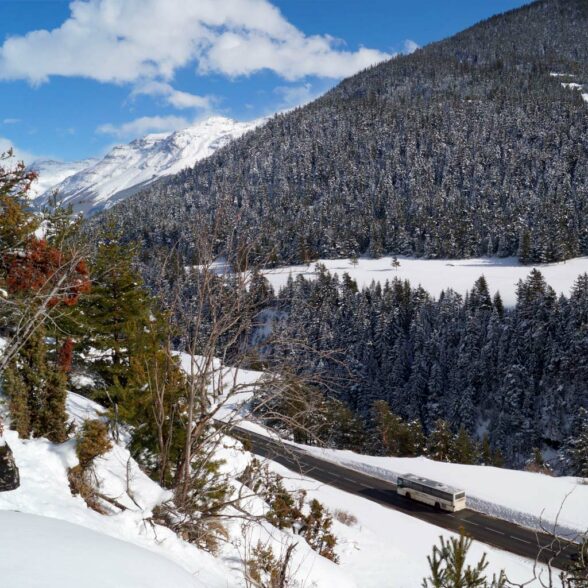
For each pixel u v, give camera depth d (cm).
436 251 13650
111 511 782
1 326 965
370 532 2150
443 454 5369
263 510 1359
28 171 1235
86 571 429
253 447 2700
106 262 1642
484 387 7494
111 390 1181
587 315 7012
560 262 11769
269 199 18525
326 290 8769
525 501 3017
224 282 908
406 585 1630
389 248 14588
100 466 878
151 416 1102
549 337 7156
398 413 7712
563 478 3409
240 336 975
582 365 6775
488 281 10644
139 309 1675
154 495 889
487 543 2583
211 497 1045
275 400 1016
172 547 792
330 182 19862
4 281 1004
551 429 6825
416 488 3203
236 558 927
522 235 12250
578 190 15362
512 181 17325
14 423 859
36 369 924
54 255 1060
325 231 14575
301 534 1538
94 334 1639
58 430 926
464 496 3039
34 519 550
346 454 4062
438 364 7856
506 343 7550
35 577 383
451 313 8431
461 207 15325
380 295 9412
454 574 600
